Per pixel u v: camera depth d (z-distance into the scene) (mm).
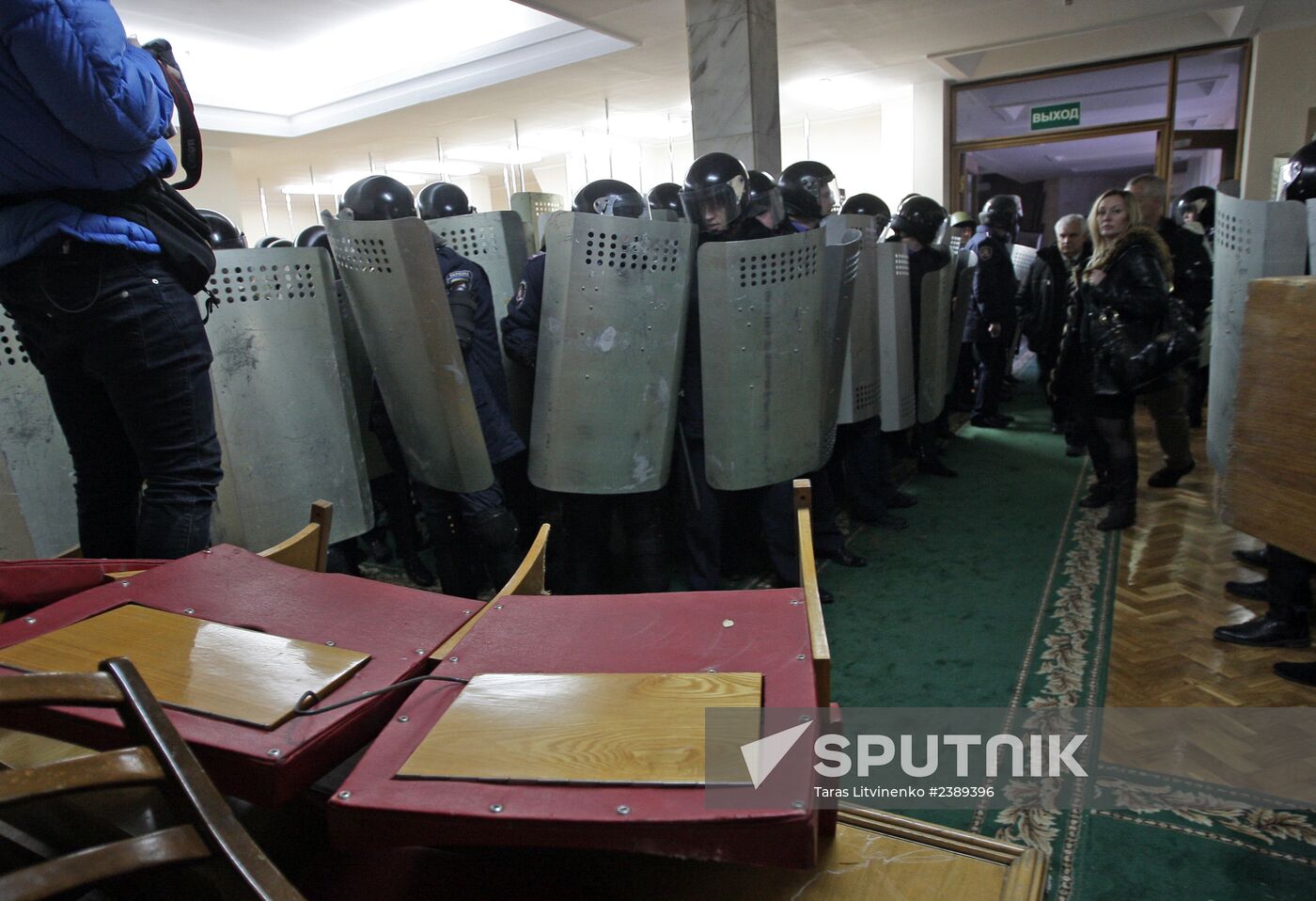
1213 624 1990
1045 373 4770
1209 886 1161
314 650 921
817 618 877
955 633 2018
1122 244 2443
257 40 6113
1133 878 1186
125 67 1188
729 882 886
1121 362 2471
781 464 1977
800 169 2375
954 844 921
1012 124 7445
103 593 1088
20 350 1679
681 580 2490
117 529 1543
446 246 1981
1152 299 2389
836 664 1905
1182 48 6465
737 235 1921
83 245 1246
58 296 1263
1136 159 10062
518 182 11375
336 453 2051
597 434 1851
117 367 1310
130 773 640
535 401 1899
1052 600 2174
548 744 737
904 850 916
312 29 6012
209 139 7148
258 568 1162
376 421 2336
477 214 2361
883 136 8133
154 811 981
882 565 2502
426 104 6672
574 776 695
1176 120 6699
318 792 1003
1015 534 2701
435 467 1999
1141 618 2045
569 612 981
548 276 1792
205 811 650
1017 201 4734
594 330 1771
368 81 6754
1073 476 3342
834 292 1984
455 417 1881
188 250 1373
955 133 7672
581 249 1722
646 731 743
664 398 1870
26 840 981
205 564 1174
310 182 10516
